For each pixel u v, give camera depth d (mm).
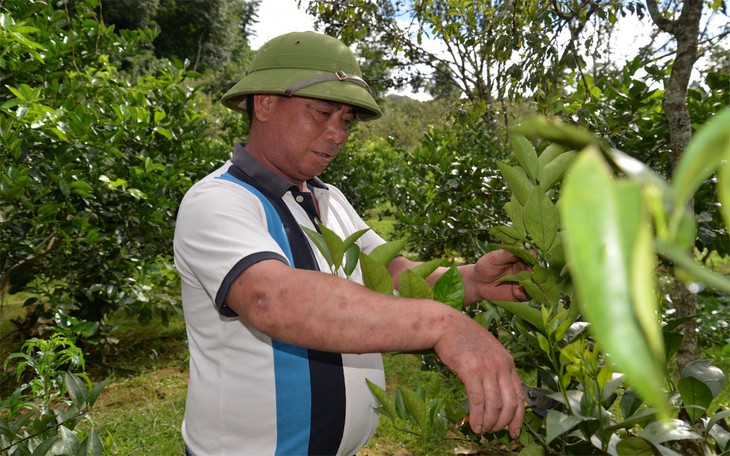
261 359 1404
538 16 2924
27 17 3967
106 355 5070
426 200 5336
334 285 907
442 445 3453
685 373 1168
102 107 4824
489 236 4695
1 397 3723
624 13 2893
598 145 227
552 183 950
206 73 48812
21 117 3318
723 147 156
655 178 173
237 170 1515
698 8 2227
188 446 1551
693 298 2432
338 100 1479
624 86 3555
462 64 9117
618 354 148
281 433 1428
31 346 1805
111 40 4750
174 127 5398
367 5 8867
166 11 47625
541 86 2836
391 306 865
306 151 1552
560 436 1046
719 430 1160
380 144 15445
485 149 5832
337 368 1476
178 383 4730
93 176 4219
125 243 4922
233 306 1024
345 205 1904
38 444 1660
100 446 1634
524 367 3131
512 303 999
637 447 923
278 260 1028
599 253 154
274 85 1492
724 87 3260
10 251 3779
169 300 5152
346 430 1507
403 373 4879
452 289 992
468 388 806
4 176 3258
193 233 1189
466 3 4711
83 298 4801
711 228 3338
